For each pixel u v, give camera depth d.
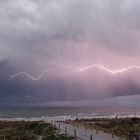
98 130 46.50
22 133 41.47
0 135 39.69
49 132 44.44
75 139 33.38
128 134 35.00
